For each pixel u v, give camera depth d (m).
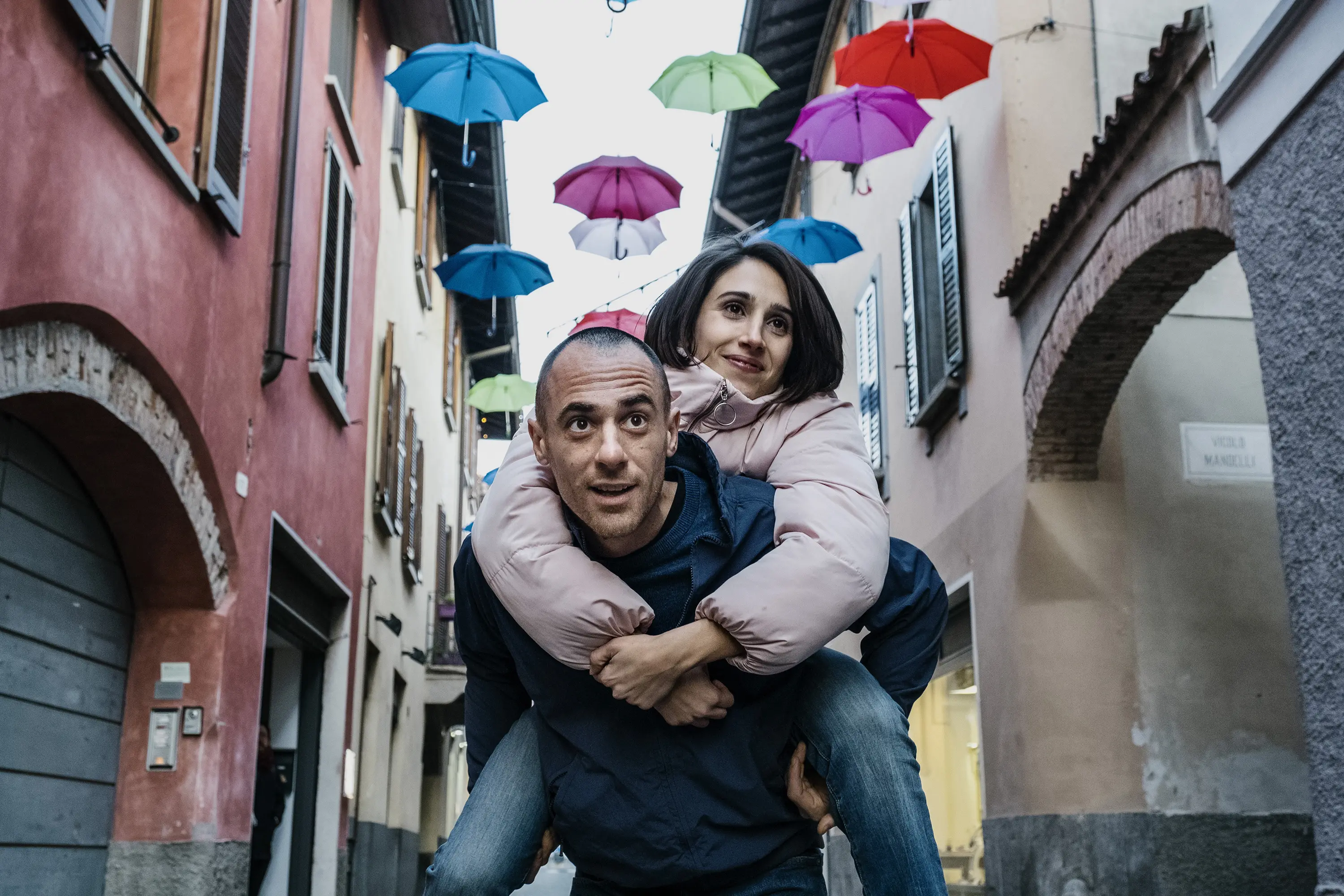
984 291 10.17
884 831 2.09
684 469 2.14
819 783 2.21
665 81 10.06
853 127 9.65
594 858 2.15
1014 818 8.91
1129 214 7.37
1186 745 8.42
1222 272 9.20
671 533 2.07
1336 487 5.09
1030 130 9.63
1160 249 7.14
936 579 2.38
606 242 11.10
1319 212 5.29
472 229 21.98
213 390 7.31
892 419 13.46
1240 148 5.93
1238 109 5.96
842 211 16.41
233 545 7.66
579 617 1.96
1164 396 8.99
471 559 2.29
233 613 7.61
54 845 6.18
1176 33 6.55
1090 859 8.25
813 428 2.39
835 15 15.97
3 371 4.92
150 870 6.96
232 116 7.43
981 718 9.86
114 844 6.98
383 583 14.45
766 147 19.00
